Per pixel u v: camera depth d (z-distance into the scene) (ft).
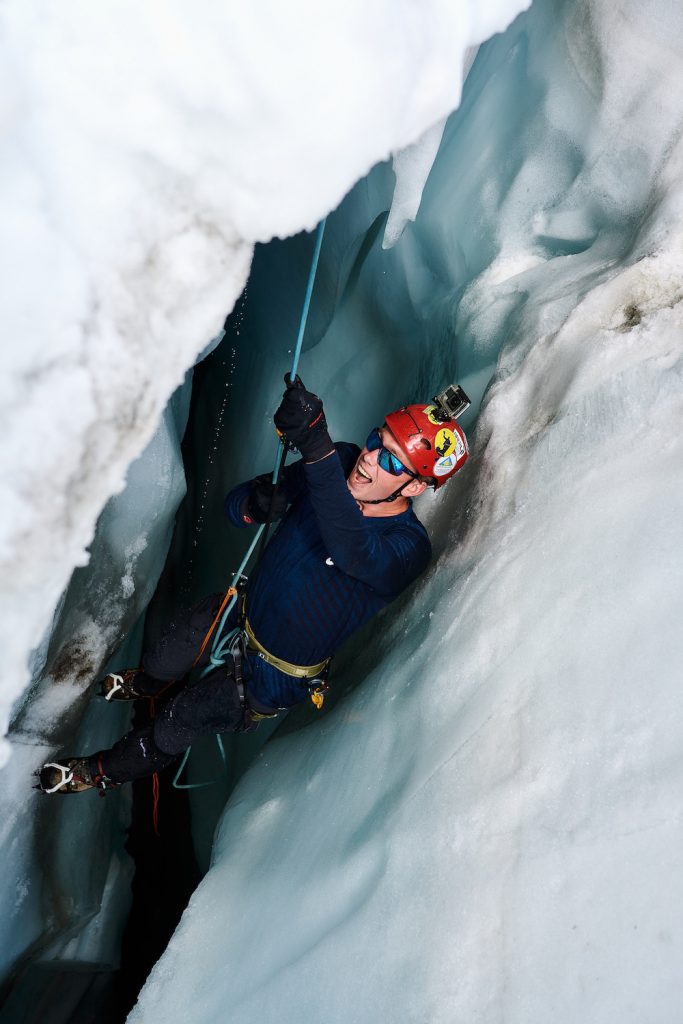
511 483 5.37
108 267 3.31
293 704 5.84
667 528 4.20
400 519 5.54
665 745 3.55
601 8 6.13
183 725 5.71
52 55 3.04
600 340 5.30
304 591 5.44
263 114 3.29
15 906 6.29
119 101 3.15
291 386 4.52
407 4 3.45
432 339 8.18
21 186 3.09
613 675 3.88
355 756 5.19
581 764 3.73
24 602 3.47
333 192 3.57
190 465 11.38
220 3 3.10
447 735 4.43
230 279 3.62
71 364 3.31
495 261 7.17
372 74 3.35
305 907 4.54
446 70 3.68
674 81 5.95
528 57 6.77
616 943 3.23
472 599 4.91
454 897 3.78
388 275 8.87
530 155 6.97
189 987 4.88
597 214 6.61
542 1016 3.24
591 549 4.42
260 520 5.92
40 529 3.42
